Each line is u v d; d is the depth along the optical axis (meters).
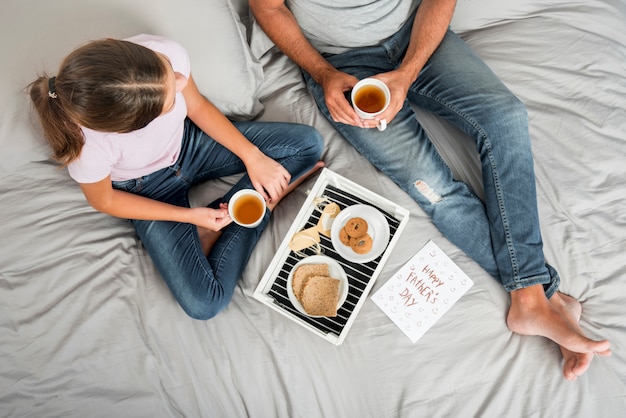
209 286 1.08
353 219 1.12
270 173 1.14
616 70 1.28
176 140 1.13
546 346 1.09
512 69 1.31
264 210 1.06
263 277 1.09
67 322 1.06
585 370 1.01
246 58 1.23
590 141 1.21
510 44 1.34
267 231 1.22
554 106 1.27
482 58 1.34
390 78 1.15
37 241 1.11
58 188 1.16
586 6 1.35
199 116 1.11
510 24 1.38
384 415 1.04
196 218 1.08
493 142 1.13
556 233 1.16
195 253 1.11
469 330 1.10
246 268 1.18
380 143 1.22
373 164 1.26
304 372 1.07
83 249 1.13
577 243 1.14
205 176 1.26
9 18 1.01
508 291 1.11
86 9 1.03
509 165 1.12
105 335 1.07
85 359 1.04
